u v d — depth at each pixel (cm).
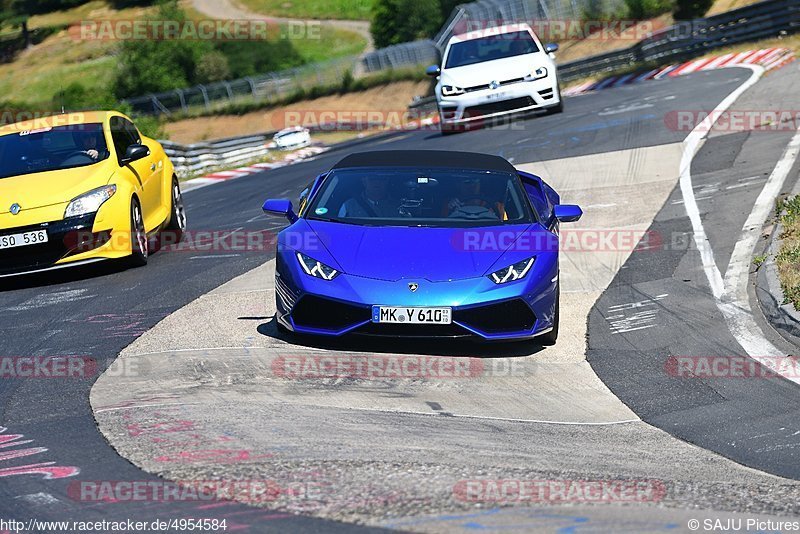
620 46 14638
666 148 5356
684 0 13912
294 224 2608
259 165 9069
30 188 3456
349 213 2614
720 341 2527
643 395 2130
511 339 2369
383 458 1639
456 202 2645
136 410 1934
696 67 10012
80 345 2530
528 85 7044
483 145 6262
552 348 2500
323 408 1959
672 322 2711
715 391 2141
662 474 1633
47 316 2912
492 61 7225
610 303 2947
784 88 6756
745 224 3709
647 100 7431
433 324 2308
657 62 11338
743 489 1565
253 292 3122
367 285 2339
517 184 2764
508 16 15725
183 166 9081
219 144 9888
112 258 3462
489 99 7031
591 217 4131
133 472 1556
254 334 2583
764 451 1770
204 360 2336
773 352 2419
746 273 3139
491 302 2327
